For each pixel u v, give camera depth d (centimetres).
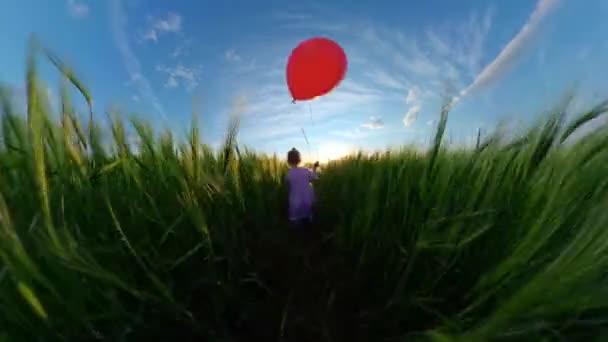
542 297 67
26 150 92
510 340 73
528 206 104
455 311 100
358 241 142
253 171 210
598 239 72
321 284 129
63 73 111
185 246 127
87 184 122
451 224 111
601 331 77
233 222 147
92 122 133
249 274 122
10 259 74
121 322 93
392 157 197
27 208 96
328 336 102
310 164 322
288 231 183
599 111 95
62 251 80
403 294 108
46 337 83
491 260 104
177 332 102
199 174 137
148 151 152
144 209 129
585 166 95
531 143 113
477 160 132
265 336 108
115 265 106
